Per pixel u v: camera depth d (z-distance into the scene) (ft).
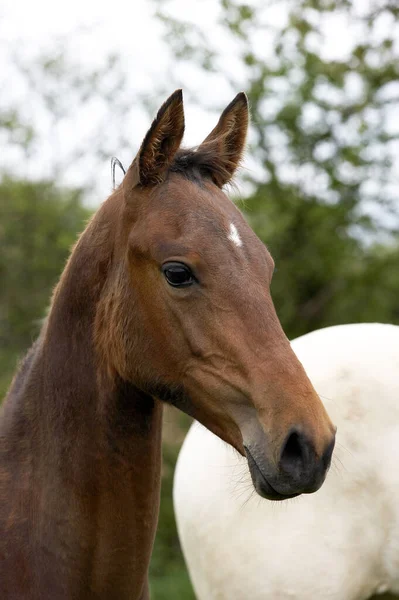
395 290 35.42
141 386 9.12
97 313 9.38
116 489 9.22
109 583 9.32
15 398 9.99
